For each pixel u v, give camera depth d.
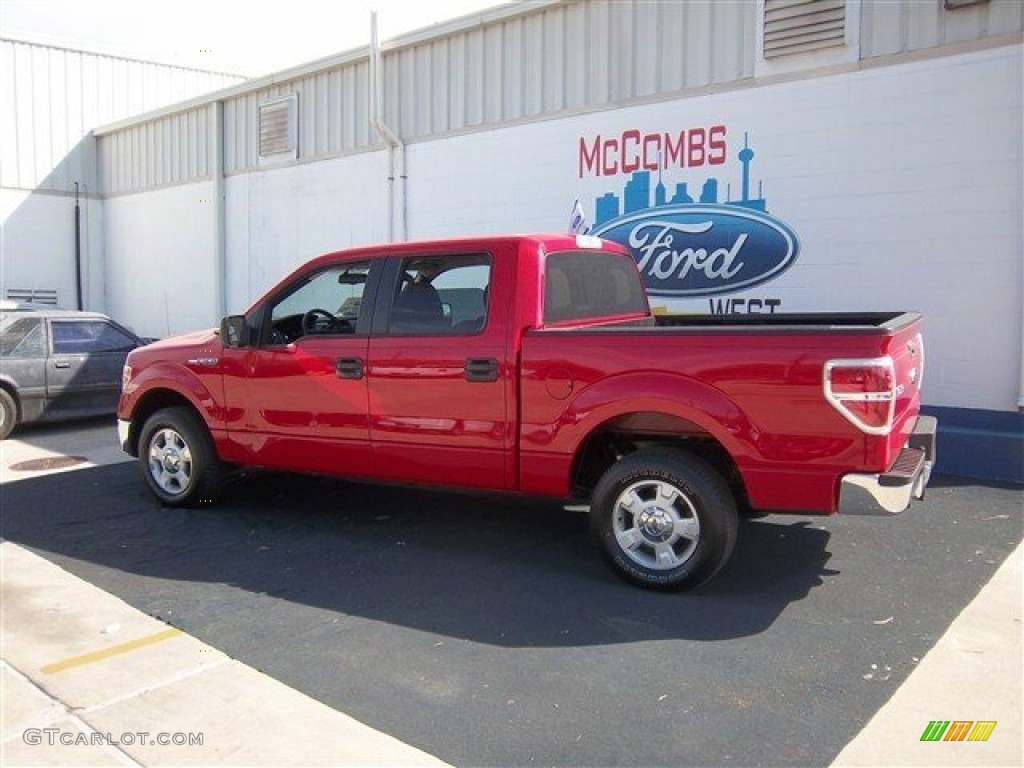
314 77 13.38
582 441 4.98
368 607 4.79
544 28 10.42
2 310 11.19
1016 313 7.47
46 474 8.30
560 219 10.44
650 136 9.55
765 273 8.81
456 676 3.93
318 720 3.56
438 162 11.68
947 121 7.69
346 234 13.07
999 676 3.82
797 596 4.79
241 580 5.27
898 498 4.22
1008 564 5.27
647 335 4.75
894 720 3.46
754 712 3.54
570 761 3.22
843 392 4.27
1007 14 7.34
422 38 11.55
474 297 5.36
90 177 18.62
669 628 4.40
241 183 14.85
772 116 8.66
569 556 5.56
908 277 7.98
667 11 9.35
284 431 6.10
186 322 16.53
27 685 3.94
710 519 4.65
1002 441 7.30
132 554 5.81
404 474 5.63
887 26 7.95
